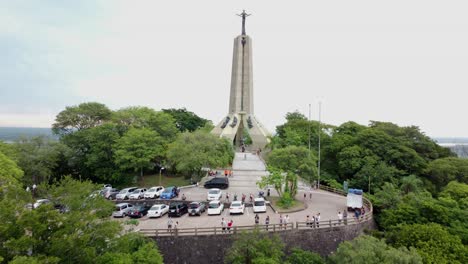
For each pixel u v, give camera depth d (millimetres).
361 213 44094
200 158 57500
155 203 47906
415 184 56500
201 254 33938
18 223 20375
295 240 35531
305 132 87938
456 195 51875
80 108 74062
